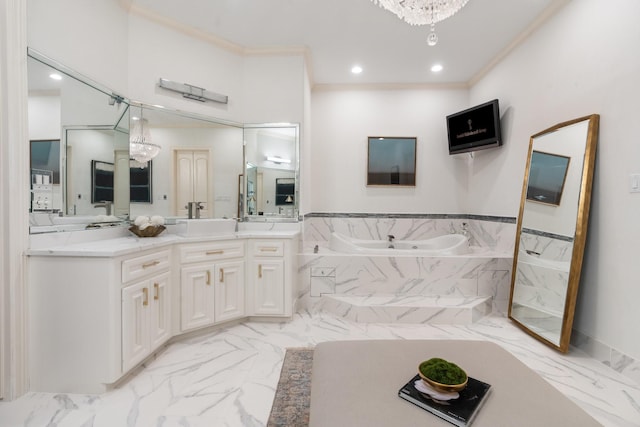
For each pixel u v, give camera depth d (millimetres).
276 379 1848
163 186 2805
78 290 1709
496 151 3469
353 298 2990
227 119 3137
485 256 3066
